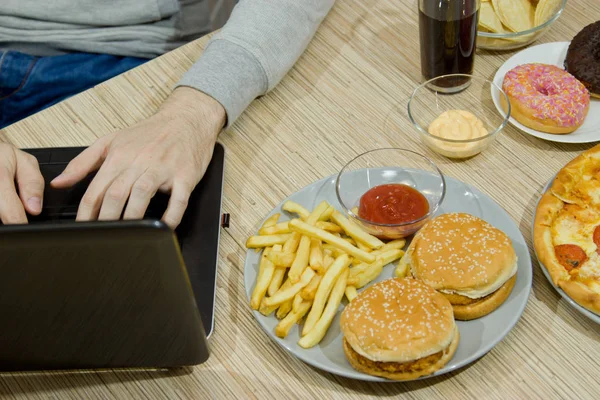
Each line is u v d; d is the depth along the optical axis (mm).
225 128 1343
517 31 1362
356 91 1411
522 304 1014
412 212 1147
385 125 1346
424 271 1020
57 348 962
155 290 850
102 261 803
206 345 982
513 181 1231
